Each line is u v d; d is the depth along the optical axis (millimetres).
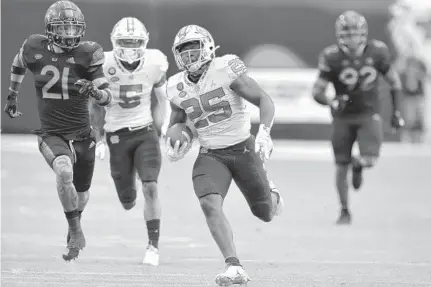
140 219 36750
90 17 63594
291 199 43469
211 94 22297
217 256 28391
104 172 52094
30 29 63938
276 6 65688
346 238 32656
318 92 38188
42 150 24797
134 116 28297
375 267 25938
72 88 24531
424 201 43750
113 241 31375
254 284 22484
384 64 38000
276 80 65750
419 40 66625
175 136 23188
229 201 43281
